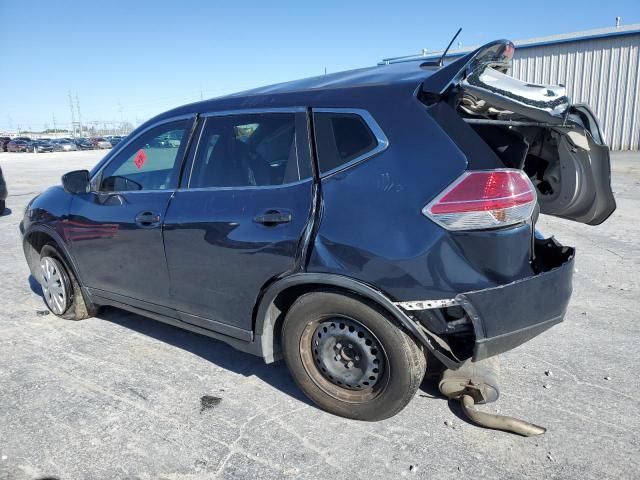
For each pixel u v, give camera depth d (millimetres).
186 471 2615
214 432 2932
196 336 4262
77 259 4195
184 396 3318
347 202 2744
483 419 2896
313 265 2791
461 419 3018
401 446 2781
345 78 3254
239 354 3930
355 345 2873
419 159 2629
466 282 2529
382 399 2852
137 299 3855
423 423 2984
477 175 2512
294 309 2996
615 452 2707
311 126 2979
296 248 2852
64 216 4203
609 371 3557
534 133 3396
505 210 2525
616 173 15031
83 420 3053
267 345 3172
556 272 2736
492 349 2621
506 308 2570
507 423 2840
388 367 2789
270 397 3305
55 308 4613
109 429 2963
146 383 3490
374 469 2609
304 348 3062
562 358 3752
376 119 2770
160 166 3670
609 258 6383
